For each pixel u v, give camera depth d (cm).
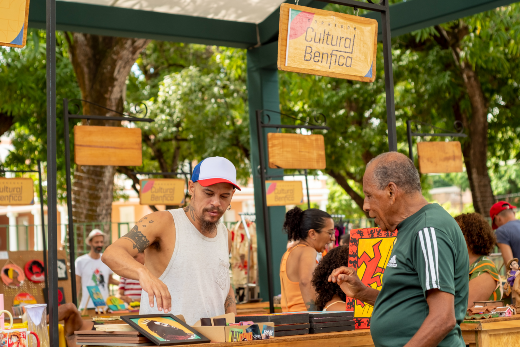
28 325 237
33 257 544
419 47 1112
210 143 1219
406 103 1088
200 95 1240
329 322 257
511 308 311
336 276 242
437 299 176
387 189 194
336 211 2164
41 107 1052
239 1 619
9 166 1180
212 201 246
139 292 635
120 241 232
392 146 305
